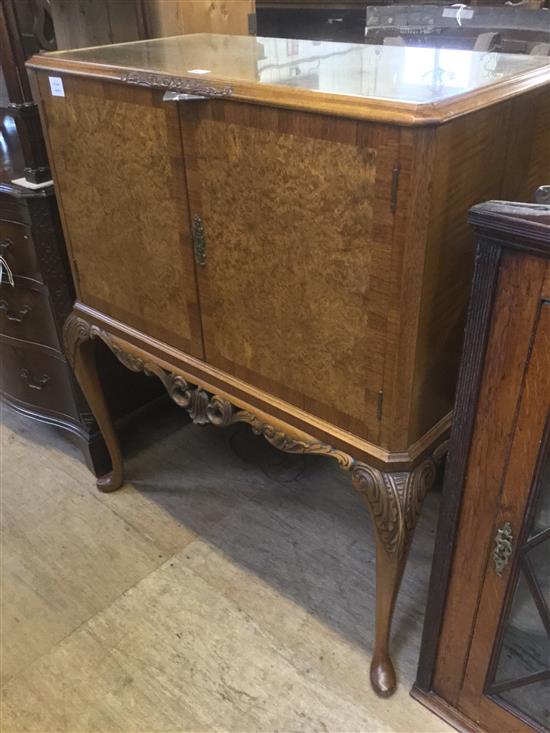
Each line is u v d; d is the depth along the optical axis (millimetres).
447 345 960
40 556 1526
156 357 1291
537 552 931
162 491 1708
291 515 1624
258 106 865
